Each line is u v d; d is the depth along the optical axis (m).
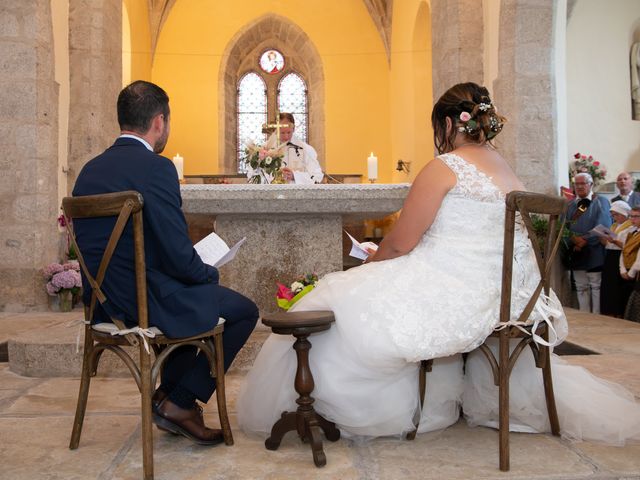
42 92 7.54
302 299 2.58
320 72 14.93
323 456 2.20
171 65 14.62
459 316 2.25
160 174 2.23
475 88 2.57
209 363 2.39
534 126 7.45
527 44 7.43
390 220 12.84
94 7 8.49
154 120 2.41
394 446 2.42
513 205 2.15
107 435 2.61
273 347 2.56
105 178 2.25
